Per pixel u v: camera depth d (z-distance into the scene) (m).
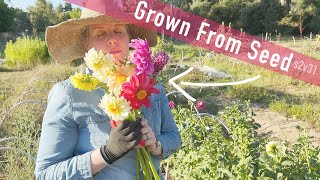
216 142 4.13
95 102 1.76
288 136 6.92
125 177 1.81
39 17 36.03
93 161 1.66
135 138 1.62
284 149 3.38
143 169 1.79
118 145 1.61
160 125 2.07
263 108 8.76
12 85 10.55
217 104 8.88
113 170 1.80
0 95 8.62
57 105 1.75
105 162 1.65
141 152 1.79
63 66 13.38
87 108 1.75
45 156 1.73
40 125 5.70
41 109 6.72
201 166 3.62
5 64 16.73
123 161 1.81
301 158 3.65
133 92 1.58
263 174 3.14
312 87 10.66
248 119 5.77
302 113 8.02
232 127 5.12
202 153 3.85
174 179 4.72
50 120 1.75
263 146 4.20
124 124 1.62
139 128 1.64
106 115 1.76
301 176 3.23
